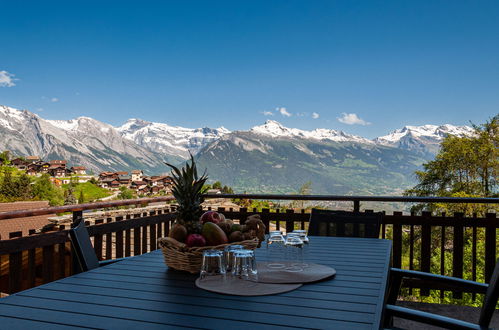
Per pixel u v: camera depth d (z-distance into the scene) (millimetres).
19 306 1227
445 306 3609
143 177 198250
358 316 1128
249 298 1304
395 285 2018
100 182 181625
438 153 28625
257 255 1984
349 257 1988
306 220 4246
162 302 1263
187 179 1699
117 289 1413
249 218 1819
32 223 22938
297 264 1769
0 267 3592
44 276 3152
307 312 1163
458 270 3750
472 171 27094
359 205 4039
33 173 171875
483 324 1401
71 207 3117
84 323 1080
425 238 3812
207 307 1212
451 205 20781
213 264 1521
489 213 3713
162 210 4590
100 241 3549
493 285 1352
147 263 1846
